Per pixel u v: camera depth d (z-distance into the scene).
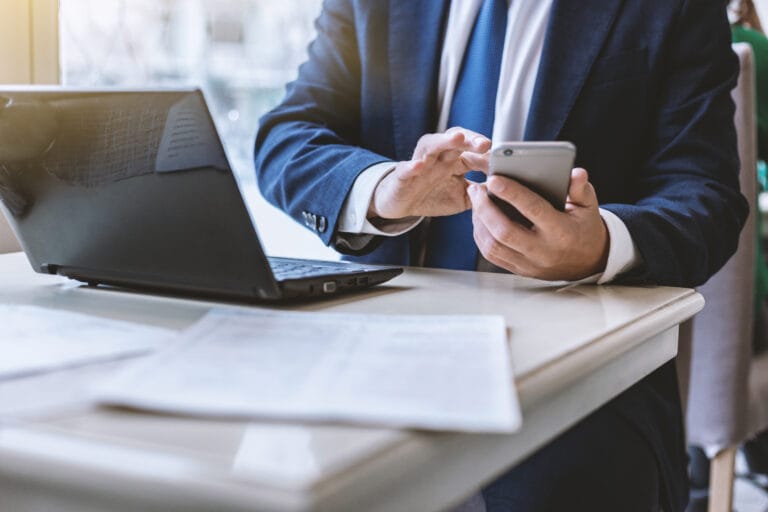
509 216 0.89
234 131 2.23
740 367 1.61
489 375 0.49
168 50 1.94
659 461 1.07
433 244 1.30
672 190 1.12
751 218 1.58
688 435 1.68
